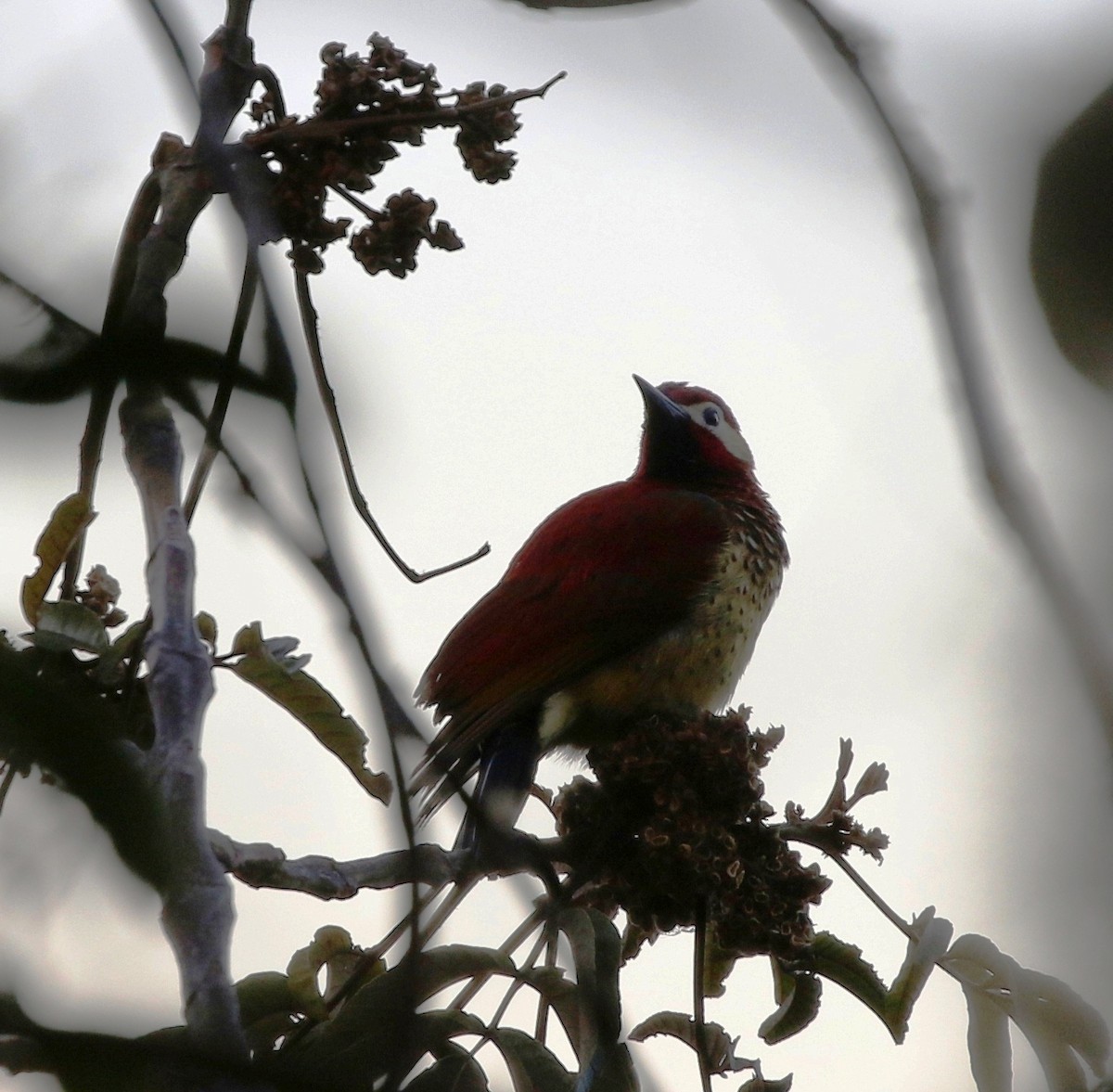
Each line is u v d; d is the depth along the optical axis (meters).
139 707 5.18
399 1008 2.67
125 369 2.70
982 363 3.50
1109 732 3.44
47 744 2.39
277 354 2.78
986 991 5.77
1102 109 3.64
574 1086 5.11
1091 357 3.64
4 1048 2.32
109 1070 2.36
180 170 4.06
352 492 4.41
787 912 6.76
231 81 4.86
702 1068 5.65
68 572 5.47
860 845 6.86
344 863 5.59
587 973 5.38
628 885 7.01
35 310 2.72
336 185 5.54
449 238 5.59
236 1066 2.64
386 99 5.61
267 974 5.34
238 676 5.81
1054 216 3.58
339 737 5.84
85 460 3.89
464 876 5.63
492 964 5.42
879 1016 6.38
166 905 2.63
